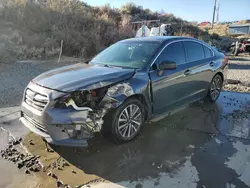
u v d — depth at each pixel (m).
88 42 13.84
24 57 10.91
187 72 4.55
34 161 3.21
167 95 4.18
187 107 5.05
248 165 3.16
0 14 13.72
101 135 3.54
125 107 3.53
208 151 3.51
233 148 3.60
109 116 3.40
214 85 5.66
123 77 3.55
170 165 3.16
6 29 12.77
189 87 4.71
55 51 12.13
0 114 4.83
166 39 4.50
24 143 3.66
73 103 3.10
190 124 4.46
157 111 4.11
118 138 3.54
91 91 3.20
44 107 3.13
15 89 6.68
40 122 3.15
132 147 3.59
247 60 15.45
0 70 8.66
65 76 3.54
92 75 3.51
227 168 3.10
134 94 3.57
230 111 5.17
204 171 3.04
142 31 17.06
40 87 3.31
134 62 4.06
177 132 4.11
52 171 3.00
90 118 3.19
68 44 12.96
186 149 3.56
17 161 3.20
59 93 3.12
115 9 24.62
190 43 4.89
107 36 15.52
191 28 29.00
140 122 3.84
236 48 18.52
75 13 16.47
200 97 5.22
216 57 5.57
